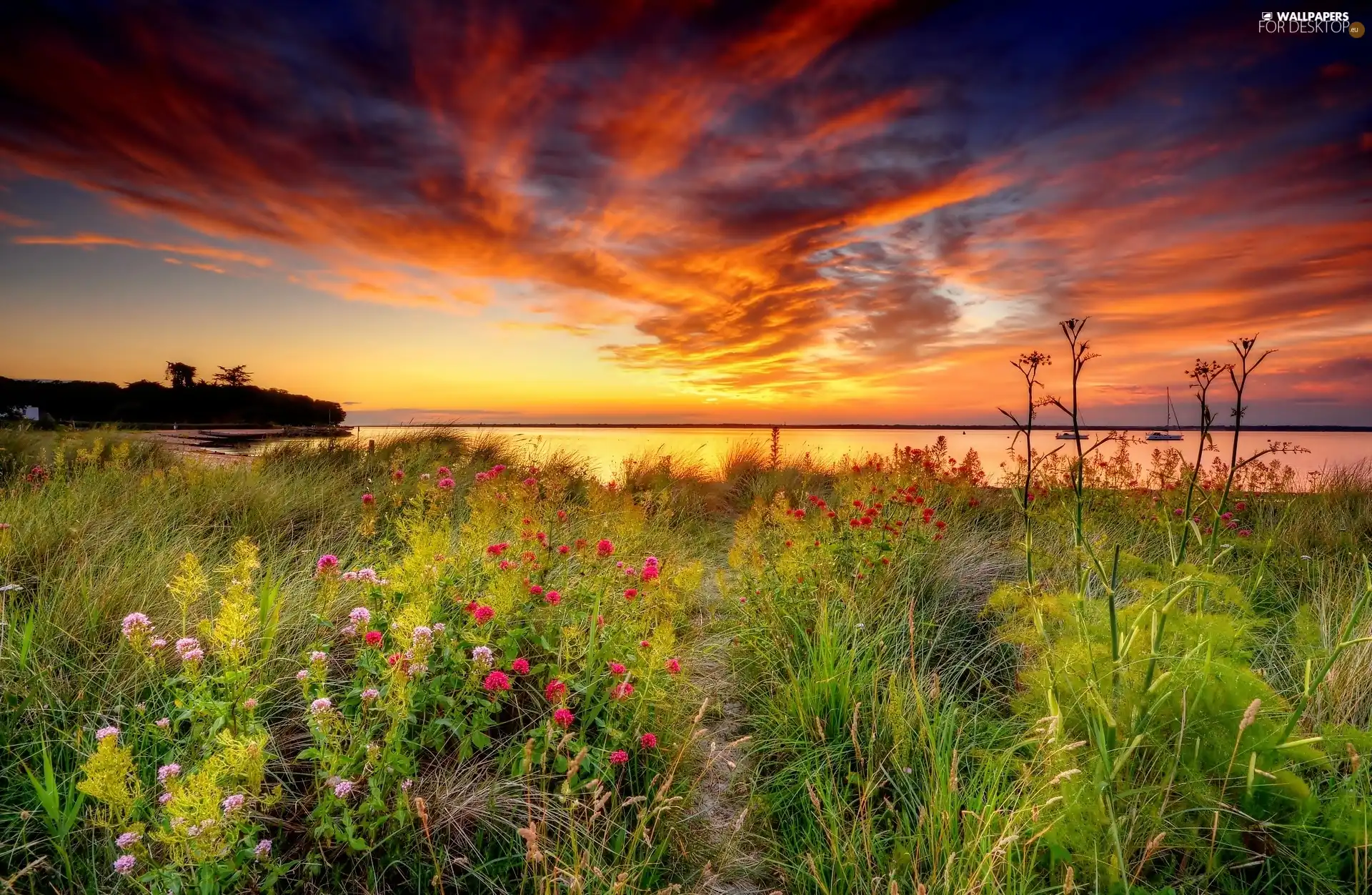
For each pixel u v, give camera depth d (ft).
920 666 11.51
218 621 6.67
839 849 7.28
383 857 6.56
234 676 6.55
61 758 7.18
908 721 9.11
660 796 6.87
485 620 8.51
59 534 12.79
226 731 5.78
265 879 5.70
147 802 5.89
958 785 7.96
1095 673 7.72
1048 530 18.58
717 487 31.71
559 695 7.34
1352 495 22.06
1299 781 6.38
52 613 9.25
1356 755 6.61
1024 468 25.25
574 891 5.72
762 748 9.67
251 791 6.17
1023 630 9.80
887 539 15.15
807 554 13.76
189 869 5.64
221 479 19.27
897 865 6.98
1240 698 7.05
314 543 15.74
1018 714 8.76
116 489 17.61
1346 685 9.10
